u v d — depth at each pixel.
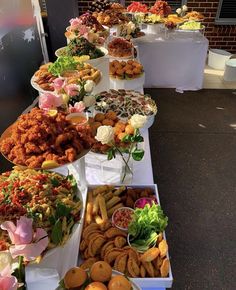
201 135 2.92
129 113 1.50
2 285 0.60
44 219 0.85
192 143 2.80
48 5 3.64
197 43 3.37
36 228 0.76
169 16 3.64
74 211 0.93
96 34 2.32
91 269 0.74
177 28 3.56
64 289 0.72
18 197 0.88
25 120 1.02
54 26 3.79
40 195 0.91
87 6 4.44
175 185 2.28
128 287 0.70
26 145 0.98
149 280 0.87
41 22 3.52
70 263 0.90
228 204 2.11
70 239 0.87
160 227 0.98
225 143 2.80
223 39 4.62
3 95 2.47
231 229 1.92
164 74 3.66
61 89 1.34
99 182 1.26
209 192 2.22
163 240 0.94
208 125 3.09
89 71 1.69
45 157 0.98
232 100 3.59
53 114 1.06
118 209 1.09
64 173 1.21
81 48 1.98
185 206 2.09
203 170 2.45
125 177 1.25
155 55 3.47
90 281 0.72
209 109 3.39
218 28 4.53
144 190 1.19
